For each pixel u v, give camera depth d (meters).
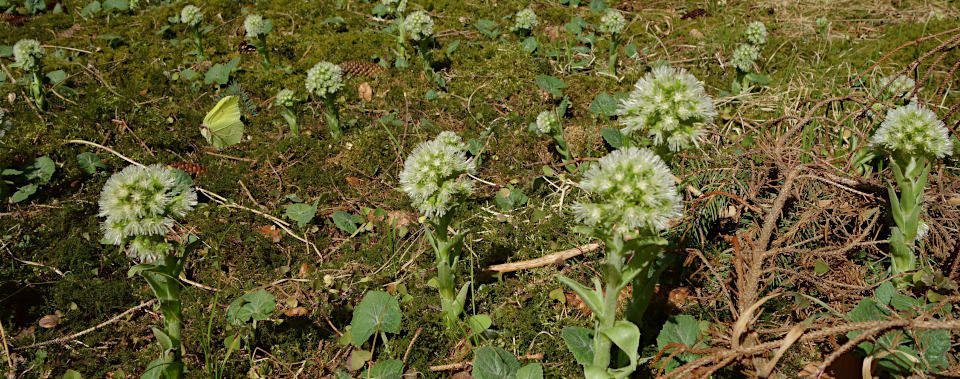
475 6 7.03
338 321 3.39
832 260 3.32
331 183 4.48
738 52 5.24
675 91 2.43
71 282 3.56
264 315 3.24
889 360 2.59
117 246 3.84
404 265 3.75
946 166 4.00
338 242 4.02
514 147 4.81
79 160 4.40
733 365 2.71
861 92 4.99
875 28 6.45
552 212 4.12
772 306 3.22
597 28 6.63
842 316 2.92
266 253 3.89
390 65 5.95
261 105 5.37
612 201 2.21
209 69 5.67
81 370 3.13
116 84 5.50
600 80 5.65
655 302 3.30
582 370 3.03
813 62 5.95
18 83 5.26
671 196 2.21
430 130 4.96
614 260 2.29
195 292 3.56
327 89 4.60
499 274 3.60
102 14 6.90
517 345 3.16
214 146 4.84
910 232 2.98
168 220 2.54
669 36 6.55
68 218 4.03
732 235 3.65
